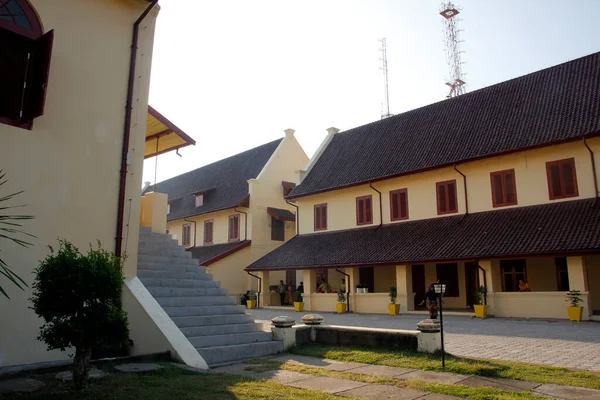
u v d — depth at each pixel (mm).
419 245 21422
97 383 6828
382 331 10578
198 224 37125
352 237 25859
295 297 29984
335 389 7105
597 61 21438
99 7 10523
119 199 10352
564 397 6461
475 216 21594
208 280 12938
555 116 20250
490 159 21578
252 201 32781
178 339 9125
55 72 9508
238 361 9641
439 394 6723
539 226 18406
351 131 32250
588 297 16953
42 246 8891
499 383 7379
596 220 17062
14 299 8398
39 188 8984
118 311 6695
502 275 21953
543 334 13430
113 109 10523
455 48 39531
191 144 14477
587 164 18672
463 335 13547
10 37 8828
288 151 36094
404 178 24812
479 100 25172
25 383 7016
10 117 8750
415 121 27719
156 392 6426
